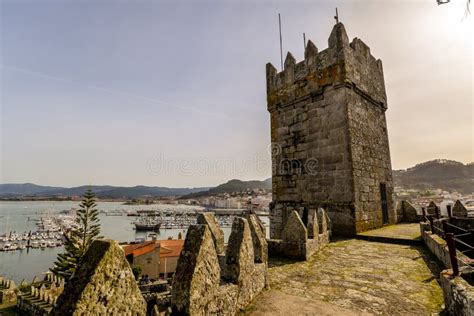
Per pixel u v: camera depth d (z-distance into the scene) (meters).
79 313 2.21
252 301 4.88
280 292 5.38
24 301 26.02
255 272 5.23
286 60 14.67
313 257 8.19
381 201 13.66
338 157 11.97
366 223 11.89
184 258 3.59
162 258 39.56
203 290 3.51
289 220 8.41
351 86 12.46
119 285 2.60
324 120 12.64
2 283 31.41
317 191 12.55
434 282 5.91
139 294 2.81
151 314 3.05
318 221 10.14
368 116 13.79
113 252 2.62
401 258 7.94
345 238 11.08
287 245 8.28
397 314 4.38
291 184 13.68
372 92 14.45
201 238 3.69
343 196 11.62
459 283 4.18
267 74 15.66
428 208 15.43
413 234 10.91
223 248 6.33
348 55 12.59
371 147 13.53
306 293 5.33
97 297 2.38
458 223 10.58
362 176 12.20
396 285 5.76
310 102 13.31
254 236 5.77
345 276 6.40
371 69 14.83
